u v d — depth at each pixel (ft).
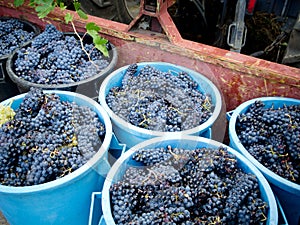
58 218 4.75
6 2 7.45
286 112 5.15
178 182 4.41
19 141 4.50
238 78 5.84
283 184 4.39
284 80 5.46
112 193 4.30
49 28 6.46
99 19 6.77
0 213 6.01
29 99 5.02
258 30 8.71
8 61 6.06
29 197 4.22
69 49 6.23
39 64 6.05
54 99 5.16
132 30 6.36
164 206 4.17
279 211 4.55
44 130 4.91
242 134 5.09
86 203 4.93
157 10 5.87
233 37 6.55
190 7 9.47
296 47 7.54
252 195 4.33
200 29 9.43
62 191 4.35
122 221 4.06
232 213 4.13
